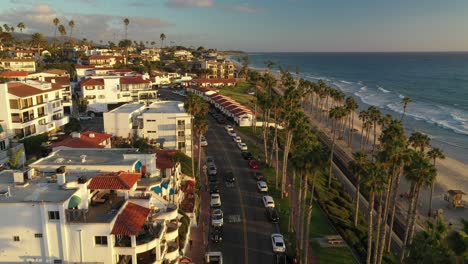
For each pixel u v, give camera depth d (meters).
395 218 71.31
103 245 36.12
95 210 39.25
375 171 49.66
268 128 121.31
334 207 70.06
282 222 61.94
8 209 35.41
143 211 40.72
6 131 80.69
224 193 72.56
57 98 103.56
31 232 35.78
